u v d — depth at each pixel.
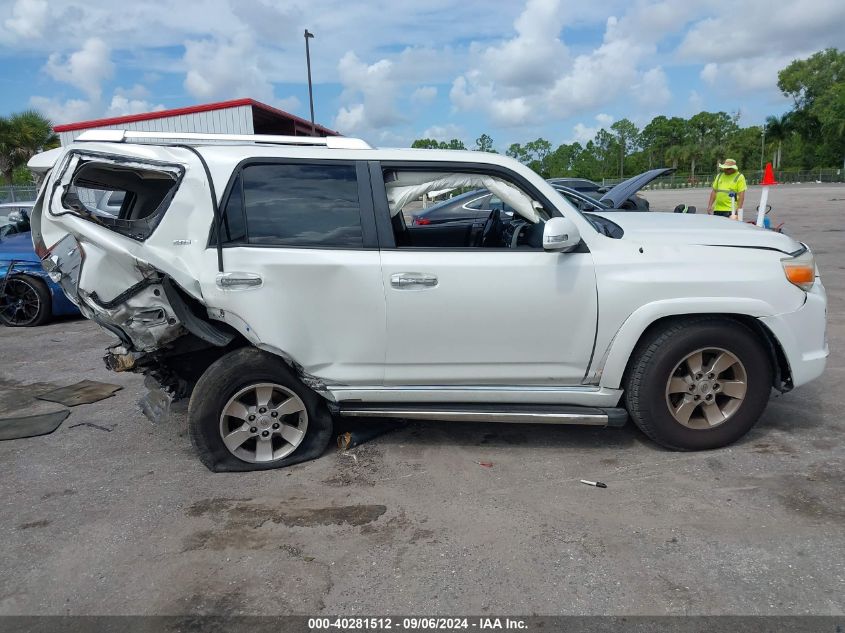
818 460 3.85
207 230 3.66
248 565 3.02
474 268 3.74
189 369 4.25
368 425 4.44
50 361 6.70
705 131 97.56
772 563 2.89
